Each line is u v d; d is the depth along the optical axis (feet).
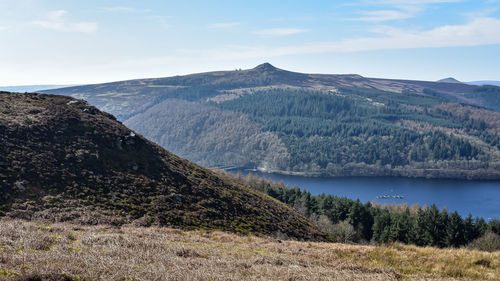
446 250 71.10
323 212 318.04
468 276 55.26
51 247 47.93
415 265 60.80
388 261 63.00
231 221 145.59
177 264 46.73
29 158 126.21
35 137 141.08
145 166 159.74
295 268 52.75
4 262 37.19
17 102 168.86
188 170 185.06
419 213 270.05
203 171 199.72
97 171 138.31
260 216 168.66
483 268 59.00
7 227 57.31
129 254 48.75
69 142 148.77
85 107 189.47
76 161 138.00
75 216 104.78
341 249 71.51
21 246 45.80
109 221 106.83
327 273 50.65
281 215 191.62
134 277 37.24
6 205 100.22
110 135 168.66
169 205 134.21
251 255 63.05
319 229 214.90
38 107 169.37
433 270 57.67
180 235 83.20
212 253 60.90
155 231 88.38
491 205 570.46
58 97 195.83
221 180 200.75
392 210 417.28
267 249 73.15
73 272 36.11
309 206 343.05
